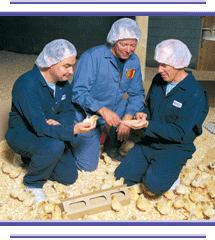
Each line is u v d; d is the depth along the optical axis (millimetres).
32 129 2689
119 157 3516
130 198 2631
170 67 2533
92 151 3123
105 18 9062
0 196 2709
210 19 7977
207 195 2891
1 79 6098
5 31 10383
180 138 2615
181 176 3006
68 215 2414
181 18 8250
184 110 2639
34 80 2512
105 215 2523
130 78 3061
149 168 2693
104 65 2883
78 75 2945
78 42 9609
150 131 2643
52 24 9680
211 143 3947
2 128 3707
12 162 3236
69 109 2861
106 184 2762
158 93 2814
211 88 6047
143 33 5051
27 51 10211
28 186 2713
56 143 2518
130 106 3174
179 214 2607
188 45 8391
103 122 3123
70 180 2879
